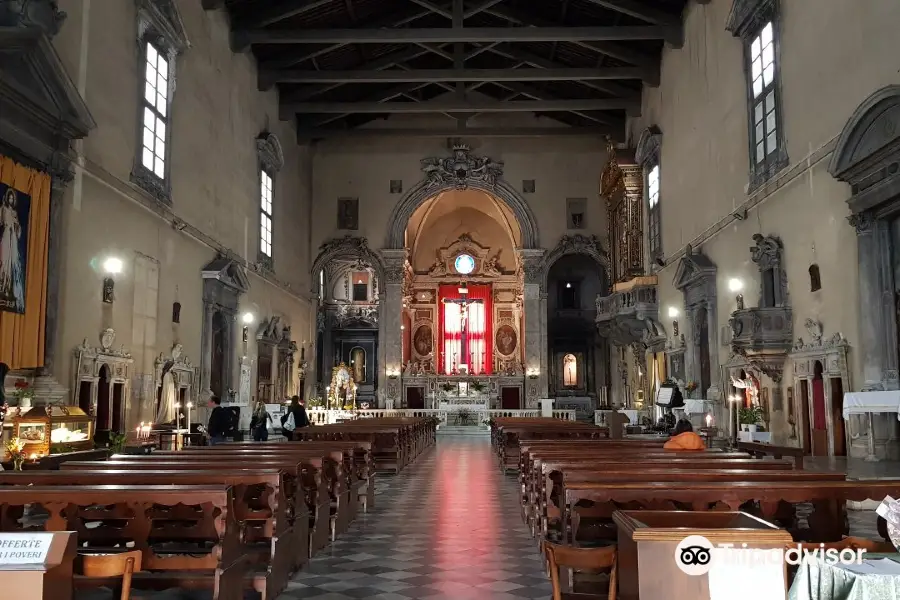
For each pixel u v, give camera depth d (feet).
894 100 37.81
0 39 36.40
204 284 65.41
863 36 41.86
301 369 101.30
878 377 41.09
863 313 42.06
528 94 97.35
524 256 107.96
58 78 40.06
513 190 109.09
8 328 37.22
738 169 60.44
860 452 43.55
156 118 56.13
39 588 11.27
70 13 43.70
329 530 28.32
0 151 37.04
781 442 52.90
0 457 33.40
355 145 110.01
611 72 84.38
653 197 87.45
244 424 73.82
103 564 13.08
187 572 18.35
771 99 54.80
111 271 47.96
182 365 59.72
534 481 28.07
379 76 83.71
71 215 43.50
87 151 45.44
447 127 107.65
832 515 20.16
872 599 10.27
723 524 12.55
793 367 51.11
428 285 134.51
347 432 51.62
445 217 137.49
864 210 41.73
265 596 19.49
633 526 11.56
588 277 130.11
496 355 131.95
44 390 39.52
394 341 107.04
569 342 129.29
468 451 72.18
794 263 50.98
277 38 73.67
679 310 76.43
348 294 148.05
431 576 22.74
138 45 52.80
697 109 70.59
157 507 20.67
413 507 36.65
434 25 86.94
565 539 21.06
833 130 45.42
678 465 23.62
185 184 61.46
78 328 44.21
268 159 84.94
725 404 62.90
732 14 58.59
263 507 23.44
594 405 124.67
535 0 81.71
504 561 24.73
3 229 36.99
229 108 72.95
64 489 17.15
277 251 90.17
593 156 109.40
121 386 49.57
